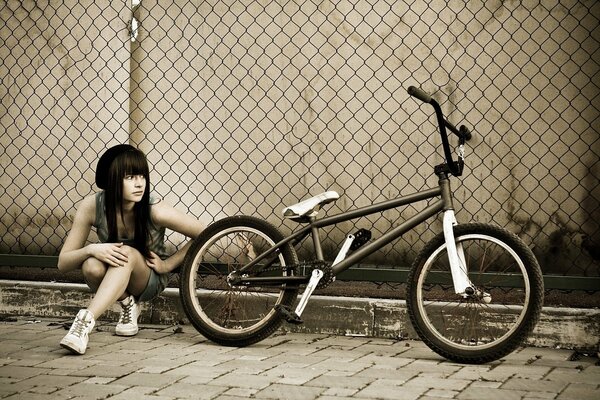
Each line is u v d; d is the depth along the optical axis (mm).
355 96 5344
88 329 4344
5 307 5480
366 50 5309
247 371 3941
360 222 5359
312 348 4539
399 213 5277
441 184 4395
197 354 4352
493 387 3666
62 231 5836
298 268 4602
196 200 5633
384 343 4699
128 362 4129
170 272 4961
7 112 5898
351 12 5324
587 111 4988
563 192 5062
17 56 5863
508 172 5145
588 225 5023
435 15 5191
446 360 4246
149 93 5676
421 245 5266
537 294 4102
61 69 5781
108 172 4672
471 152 5199
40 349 4418
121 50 5668
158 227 4859
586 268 5047
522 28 5059
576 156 5027
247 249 4930
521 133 5105
